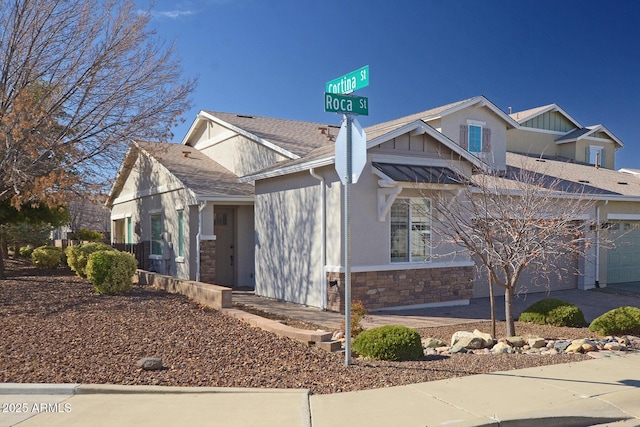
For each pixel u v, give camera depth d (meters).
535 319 11.40
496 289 16.42
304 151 15.50
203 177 17.78
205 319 9.65
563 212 11.01
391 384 6.57
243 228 17.75
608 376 7.04
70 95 15.10
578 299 15.87
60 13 14.83
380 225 12.80
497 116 18.81
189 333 8.58
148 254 20.39
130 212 22.83
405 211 13.34
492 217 9.53
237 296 15.39
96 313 9.88
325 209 12.84
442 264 13.65
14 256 26.41
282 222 14.51
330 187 12.69
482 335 9.09
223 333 8.66
